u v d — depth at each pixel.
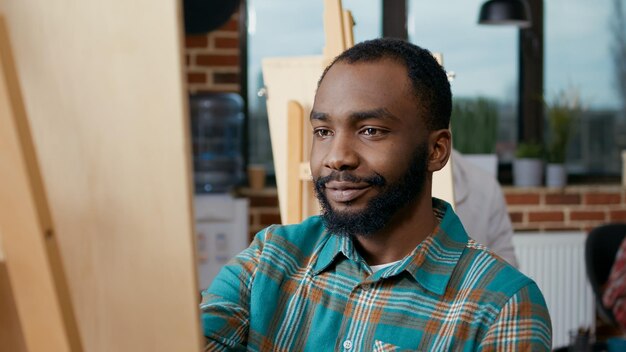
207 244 3.86
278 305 1.02
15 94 0.64
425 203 1.00
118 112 0.67
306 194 1.72
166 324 0.69
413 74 0.96
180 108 0.67
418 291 0.96
